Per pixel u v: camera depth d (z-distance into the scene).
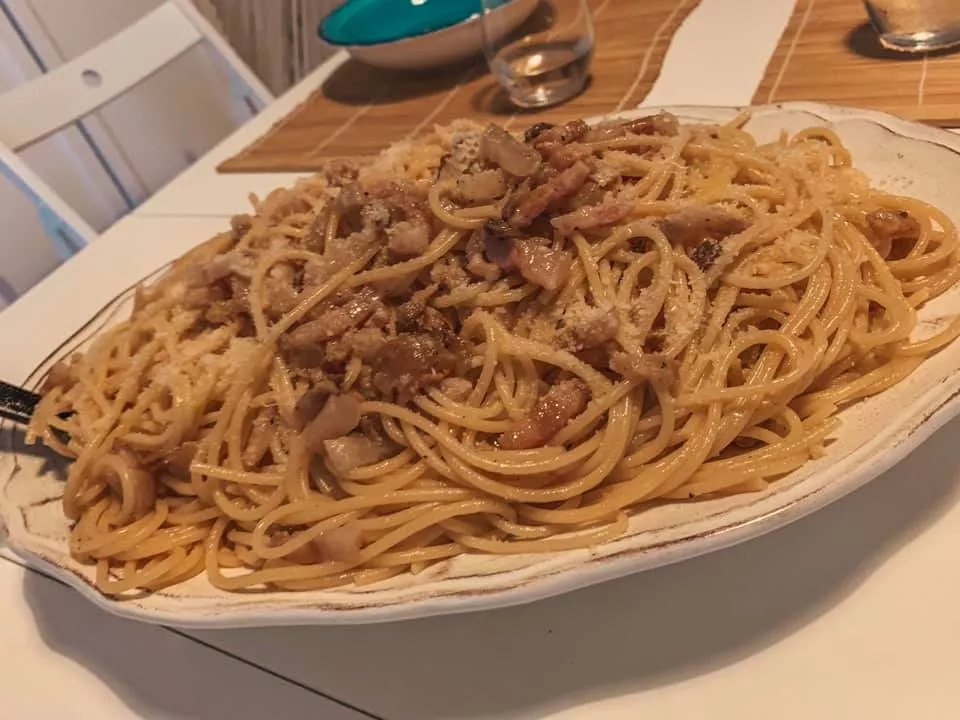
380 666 0.28
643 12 0.67
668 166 0.35
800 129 0.41
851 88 0.49
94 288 0.56
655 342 0.31
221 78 1.05
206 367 0.35
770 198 0.35
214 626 0.27
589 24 0.59
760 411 0.30
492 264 0.33
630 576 0.28
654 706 0.25
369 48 0.63
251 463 0.33
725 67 0.56
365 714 0.27
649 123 0.39
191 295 0.38
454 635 0.29
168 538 0.33
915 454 0.29
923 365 0.29
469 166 0.36
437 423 0.32
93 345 0.40
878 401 0.29
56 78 0.71
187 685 0.30
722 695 0.25
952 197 0.35
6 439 0.38
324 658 0.29
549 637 0.28
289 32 1.10
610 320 0.30
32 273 0.94
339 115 0.67
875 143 0.39
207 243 0.44
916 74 0.48
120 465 0.34
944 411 0.26
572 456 0.29
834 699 0.24
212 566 0.31
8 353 0.52
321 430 0.31
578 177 0.32
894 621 0.25
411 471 0.31
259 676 0.29
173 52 0.77
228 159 0.65
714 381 0.30
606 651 0.27
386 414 0.32
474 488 0.30
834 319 0.31
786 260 0.33
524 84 0.59
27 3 0.93
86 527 0.33
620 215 0.33
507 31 0.60
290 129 0.67
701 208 0.32
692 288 0.31
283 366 0.34
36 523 0.34
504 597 0.25
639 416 0.30
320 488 0.32
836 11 0.58
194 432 0.35
